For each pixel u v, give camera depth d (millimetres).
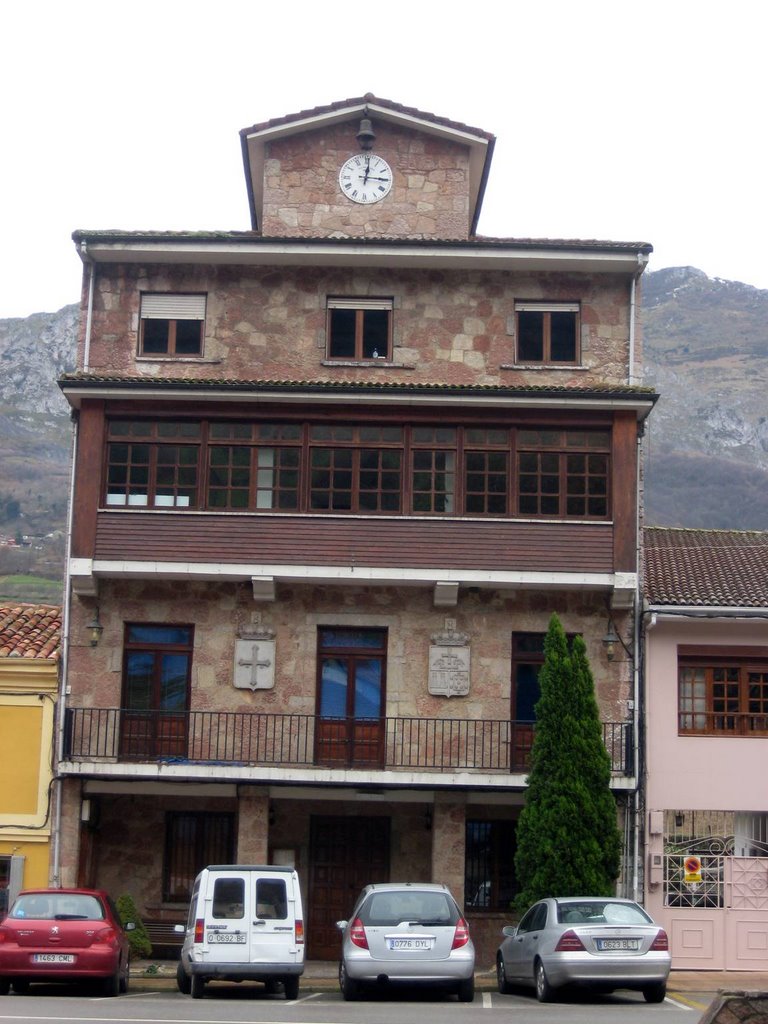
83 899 19969
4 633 26719
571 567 25172
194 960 19531
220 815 26516
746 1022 10430
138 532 25297
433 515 25359
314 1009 17125
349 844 26562
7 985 19359
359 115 27516
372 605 26047
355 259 26562
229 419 25672
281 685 25875
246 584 26031
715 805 25609
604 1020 15812
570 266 26562
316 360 26672
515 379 26578
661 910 25344
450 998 19797
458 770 25016
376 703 25984
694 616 25547
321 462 25625
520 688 25984
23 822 25234
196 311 26922
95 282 26938
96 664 25828
